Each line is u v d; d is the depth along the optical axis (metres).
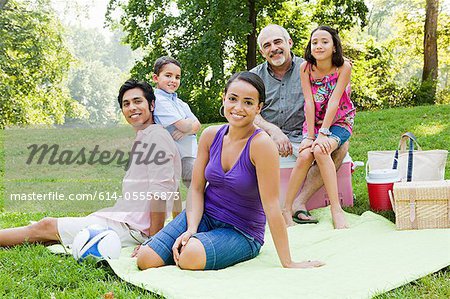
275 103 5.21
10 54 22.84
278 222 3.26
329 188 4.50
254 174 3.33
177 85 4.54
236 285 2.91
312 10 20.08
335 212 4.46
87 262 3.34
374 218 4.52
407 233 3.97
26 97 23.28
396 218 4.16
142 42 19.50
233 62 20.80
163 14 19.33
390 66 24.44
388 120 12.03
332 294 2.76
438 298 2.74
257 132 3.32
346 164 5.11
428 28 19.92
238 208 3.42
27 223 4.84
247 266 3.36
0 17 22.23
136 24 19.61
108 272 3.27
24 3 23.41
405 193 4.12
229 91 3.32
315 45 4.63
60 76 24.75
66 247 3.77
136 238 3.92
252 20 18.62
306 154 4.60
